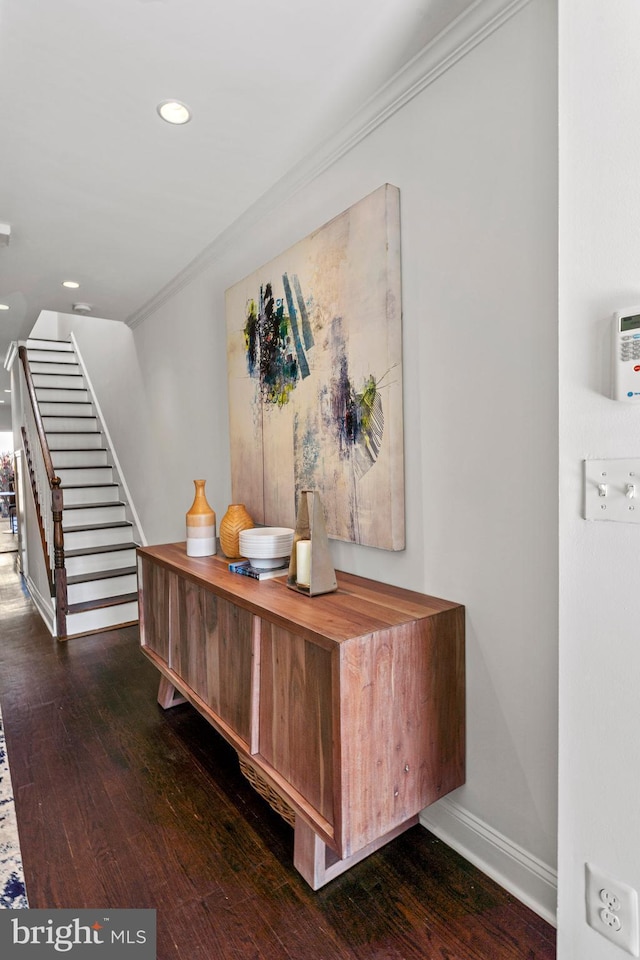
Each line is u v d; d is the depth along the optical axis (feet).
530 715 4.53
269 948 4.20
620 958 3.30
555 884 4.36
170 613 7.47
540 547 4.40
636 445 3.11
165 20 4.54
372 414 5.74
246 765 6.12
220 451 9.99
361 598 5.33
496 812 4.84
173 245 9.29
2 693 9.01
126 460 15.57
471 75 4.75
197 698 6.71
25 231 8.62
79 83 5.29
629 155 3.09
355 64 5.13
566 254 3.43
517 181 4.42
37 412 14.67
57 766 6.83
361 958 4.11
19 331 15.66
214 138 6.26
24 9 4.38
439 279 5.13
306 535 5.88
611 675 3.28
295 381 7.02
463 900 4.64
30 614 13.82
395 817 4.53
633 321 3.04
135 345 14.14
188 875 4.97
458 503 5.06
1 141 6.22
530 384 4.40
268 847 5.34
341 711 4.13
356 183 6.12
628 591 3.19
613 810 3.30
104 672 9.87
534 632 4.47
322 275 6.39
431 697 4.77
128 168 6.85
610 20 3.15
